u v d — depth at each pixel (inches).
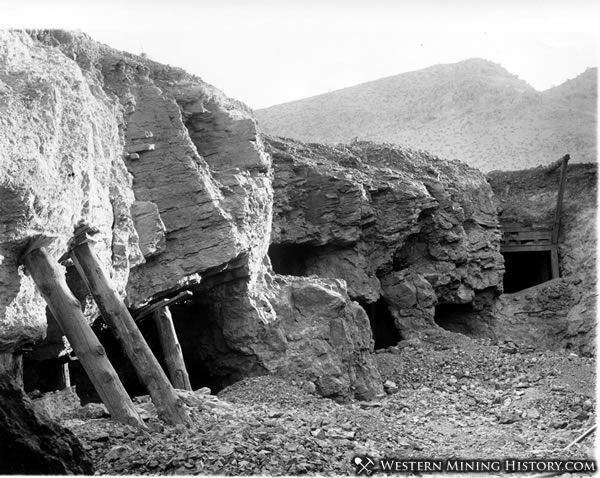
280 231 1197.1
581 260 1593.3
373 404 895.1
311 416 679.7
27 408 448.5
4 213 583.2
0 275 588.1
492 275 1519.4
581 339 1472.7
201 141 978.1
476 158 3238.2
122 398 591.2
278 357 972.6
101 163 754.8
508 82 3747.5
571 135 3230.8
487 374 1126.4
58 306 598.9
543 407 871.1
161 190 864.9
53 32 834.2
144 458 498.0
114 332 645.9
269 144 1232.2
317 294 1029.8
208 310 981.8
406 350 1229.1
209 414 645.9
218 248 876.0
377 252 1307.8
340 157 1358.3
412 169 1444.4
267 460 503.8
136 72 914.1
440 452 583.8
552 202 1663.4
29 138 617.6
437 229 1405.0
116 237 778.2
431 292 1359.5
